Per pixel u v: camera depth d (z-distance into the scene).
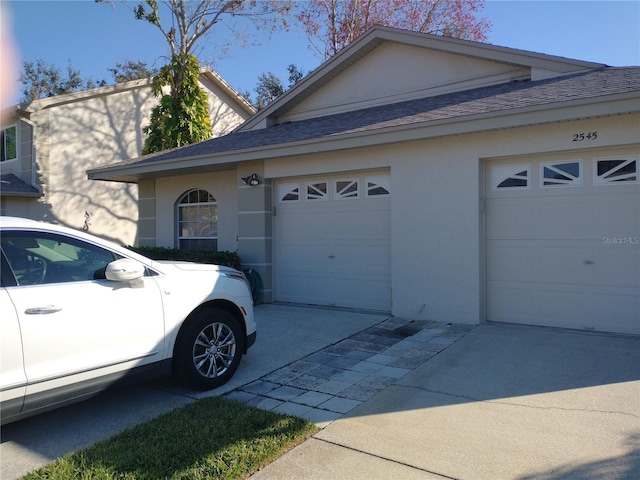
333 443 3.82
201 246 11.72
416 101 9.75
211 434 3.91
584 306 6.83
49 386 3.74
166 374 4.65
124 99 18.33
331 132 8.54
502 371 5.34
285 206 9.82
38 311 3.72
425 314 7.88
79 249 4.27
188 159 10.06
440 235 7.71
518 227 7.29
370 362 5.85
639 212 6.45
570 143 6.65
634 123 6.23
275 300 9.97
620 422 4.03
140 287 4.47
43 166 16.14
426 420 4.19
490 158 7.35
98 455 3.60
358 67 10.81
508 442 3.76
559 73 8.38
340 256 9.12
